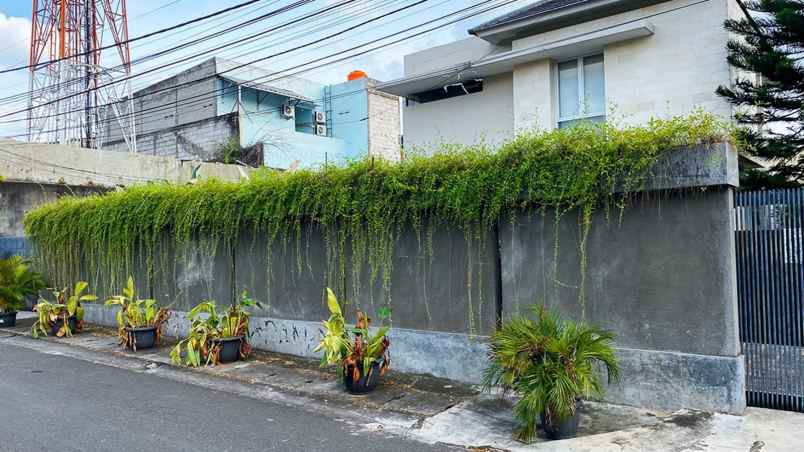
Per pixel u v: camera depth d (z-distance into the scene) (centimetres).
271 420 572
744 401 544
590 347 506
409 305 741
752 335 561
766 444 469
